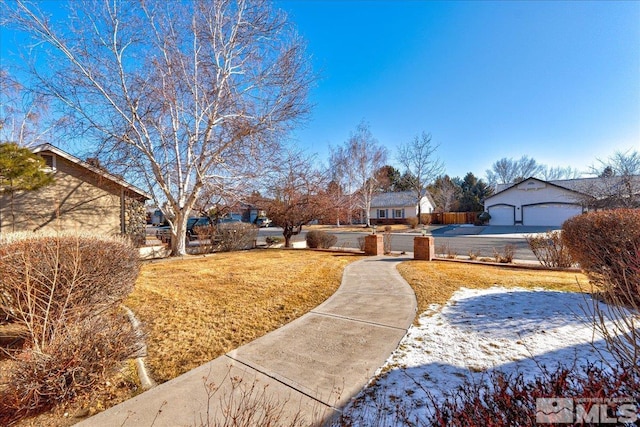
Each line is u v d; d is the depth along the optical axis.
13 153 6.78
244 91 11.21
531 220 27.28
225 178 11.79
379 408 2.24
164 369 2.94
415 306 4.70
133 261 4.41
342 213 15.12
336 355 3.15
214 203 13.42
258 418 2.10
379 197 39.31
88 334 2.72
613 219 4.31
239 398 2.41
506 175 46.12
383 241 12.14
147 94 10.02
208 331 3.87
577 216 5.09
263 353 3.24
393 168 44.50
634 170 16.44
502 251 12.23
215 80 11.05
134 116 10.10
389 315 4.33
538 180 26.83
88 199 11.51
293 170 13.52
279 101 11.44
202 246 12.98
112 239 4.66
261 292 5.71
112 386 2.64
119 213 12.18
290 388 2.56
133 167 10.48
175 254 11.43
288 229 14.51
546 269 7.44
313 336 3.67
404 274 7.07
